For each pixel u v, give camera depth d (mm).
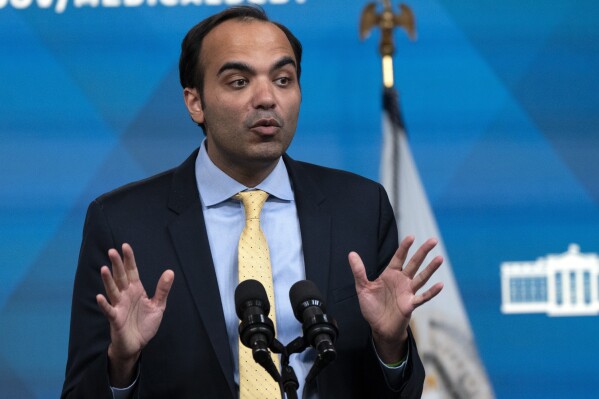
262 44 6008
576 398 10539
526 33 10844
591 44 10828
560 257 10633
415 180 10602
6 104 10594
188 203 6230
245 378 5703
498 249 10641
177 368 5805
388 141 10547
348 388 5934
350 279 6113
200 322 5867
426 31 10859
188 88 6449
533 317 10570
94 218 6207
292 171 6434
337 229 6246
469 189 10688
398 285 5574
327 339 4918
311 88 10781
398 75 10812
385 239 6438
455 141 10734
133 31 10773
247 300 5070
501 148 10734
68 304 10516
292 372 4953
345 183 6523
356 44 10828
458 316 10508
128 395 5531
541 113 10773
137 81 10734
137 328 5367
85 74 10695
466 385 10430
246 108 5930
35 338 10469
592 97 10789
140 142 10703
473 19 10867
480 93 10797
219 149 6180
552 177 10711
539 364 10531
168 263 6020
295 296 5168
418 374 5789
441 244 10609
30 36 10680
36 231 10531
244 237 6062
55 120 10633
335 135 10750
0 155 10547
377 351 5781
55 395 10445
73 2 10750
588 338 10570
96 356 5891
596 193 10703
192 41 6320
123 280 5309
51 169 10594
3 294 10469
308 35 10820
